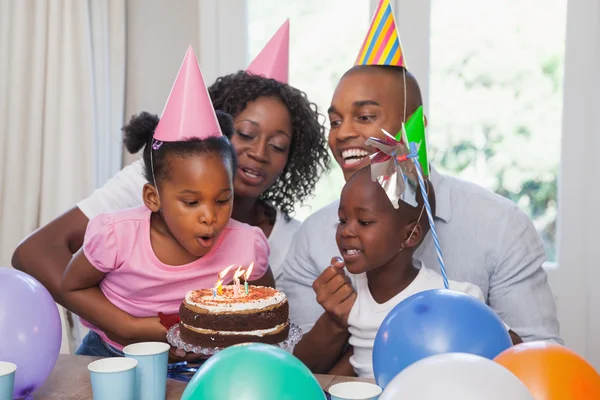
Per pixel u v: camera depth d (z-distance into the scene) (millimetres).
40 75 2348
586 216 2180
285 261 1646
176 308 1404
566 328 2223
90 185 2371
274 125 1599
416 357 899
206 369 803
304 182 1813
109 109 2428
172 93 1274
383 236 1229
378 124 1384
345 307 1331
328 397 1035
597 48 2133
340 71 2371
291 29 2395
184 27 2459
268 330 1146
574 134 2176
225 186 1263
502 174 2283
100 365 974
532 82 2225
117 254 1367
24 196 2367
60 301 1479
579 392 775
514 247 1453
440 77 2293
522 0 2205
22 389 1026
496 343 910
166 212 1290
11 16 2338
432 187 1313
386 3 1421
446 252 1486
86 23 2338
